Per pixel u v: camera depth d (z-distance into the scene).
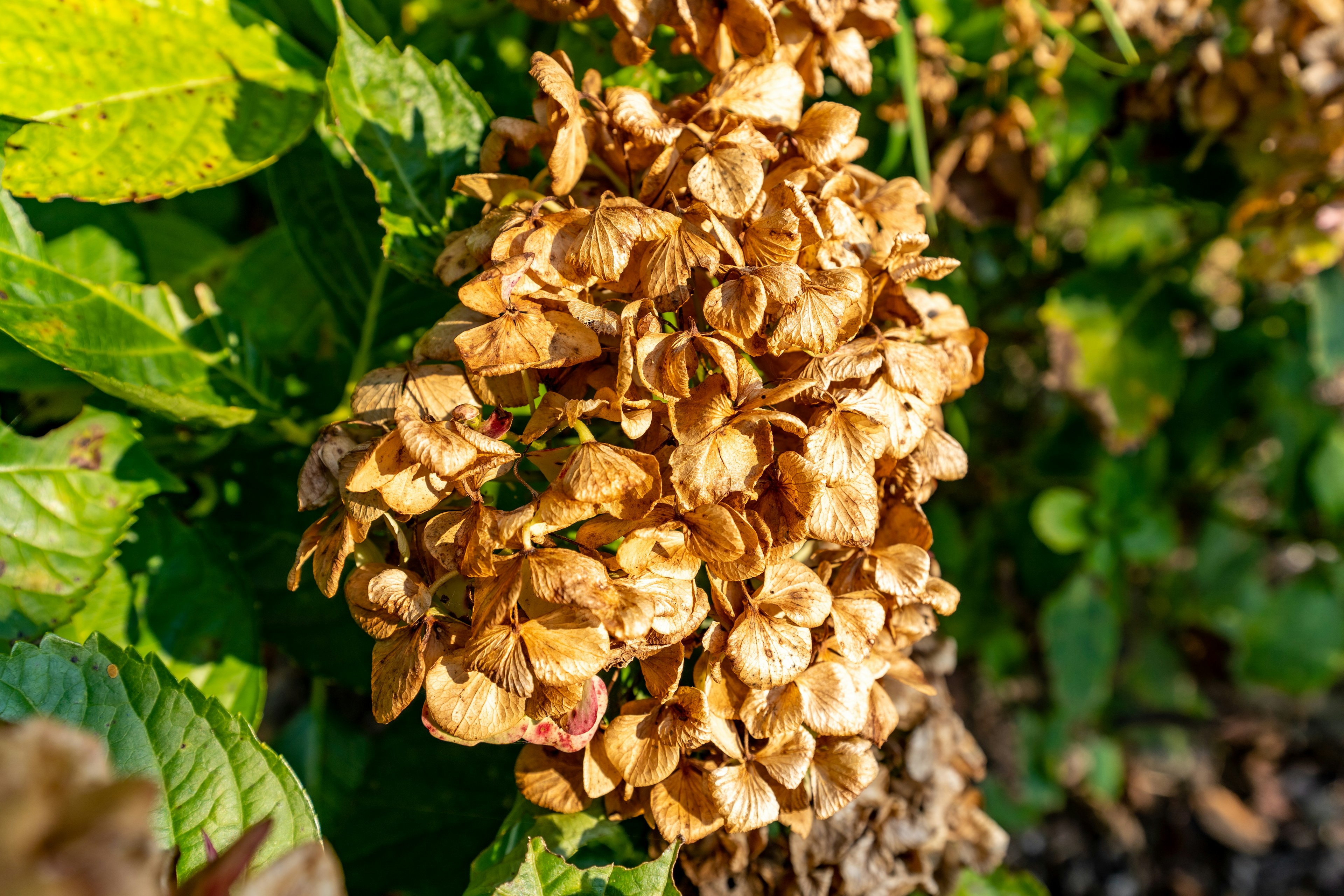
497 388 0.35
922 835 0.39
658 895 0.35
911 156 0.50
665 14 0.38
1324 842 0.99
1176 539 0.70
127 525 0.40
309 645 0.44
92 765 0.27
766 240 0.35
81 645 0.36
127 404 0.41
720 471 0.33
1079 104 0.51
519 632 0.33
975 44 0.49
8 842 0.26
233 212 0.55
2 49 0.39
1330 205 0.50
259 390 0.43
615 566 0.34
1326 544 0.82
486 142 0.38
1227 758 1.02
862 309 0.35
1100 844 0.95
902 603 0.37
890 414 0.36
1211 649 0.92
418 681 0.34
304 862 0.29
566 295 0.34
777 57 0.38
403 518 0.35
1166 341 0.59
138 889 0.26
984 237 0.60
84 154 0.40
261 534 0.44
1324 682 0.84
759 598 0.35
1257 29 0.49
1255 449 0.80
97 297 0.40
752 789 0.36
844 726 0.36
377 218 0.43
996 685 0.83
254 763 0.36
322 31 0.45
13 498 0.39
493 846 0.39
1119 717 0.93
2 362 0.41
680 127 0.36
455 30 0.46
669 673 0.35
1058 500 0.66
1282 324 0.71
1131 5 0.48
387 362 0.45
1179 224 0.58
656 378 0.34
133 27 0.41
